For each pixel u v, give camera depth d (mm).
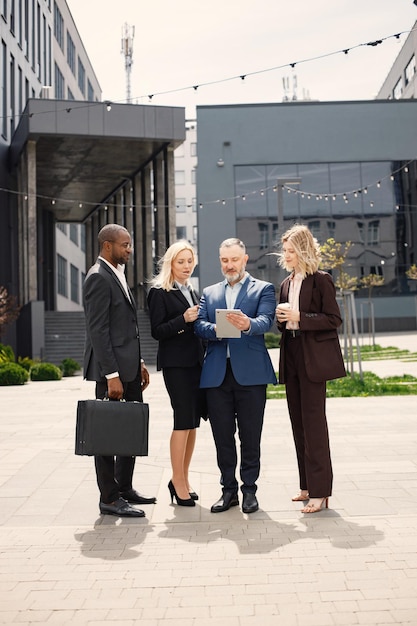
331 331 4613
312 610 2926
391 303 35125
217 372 4738
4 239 30703
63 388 16078
